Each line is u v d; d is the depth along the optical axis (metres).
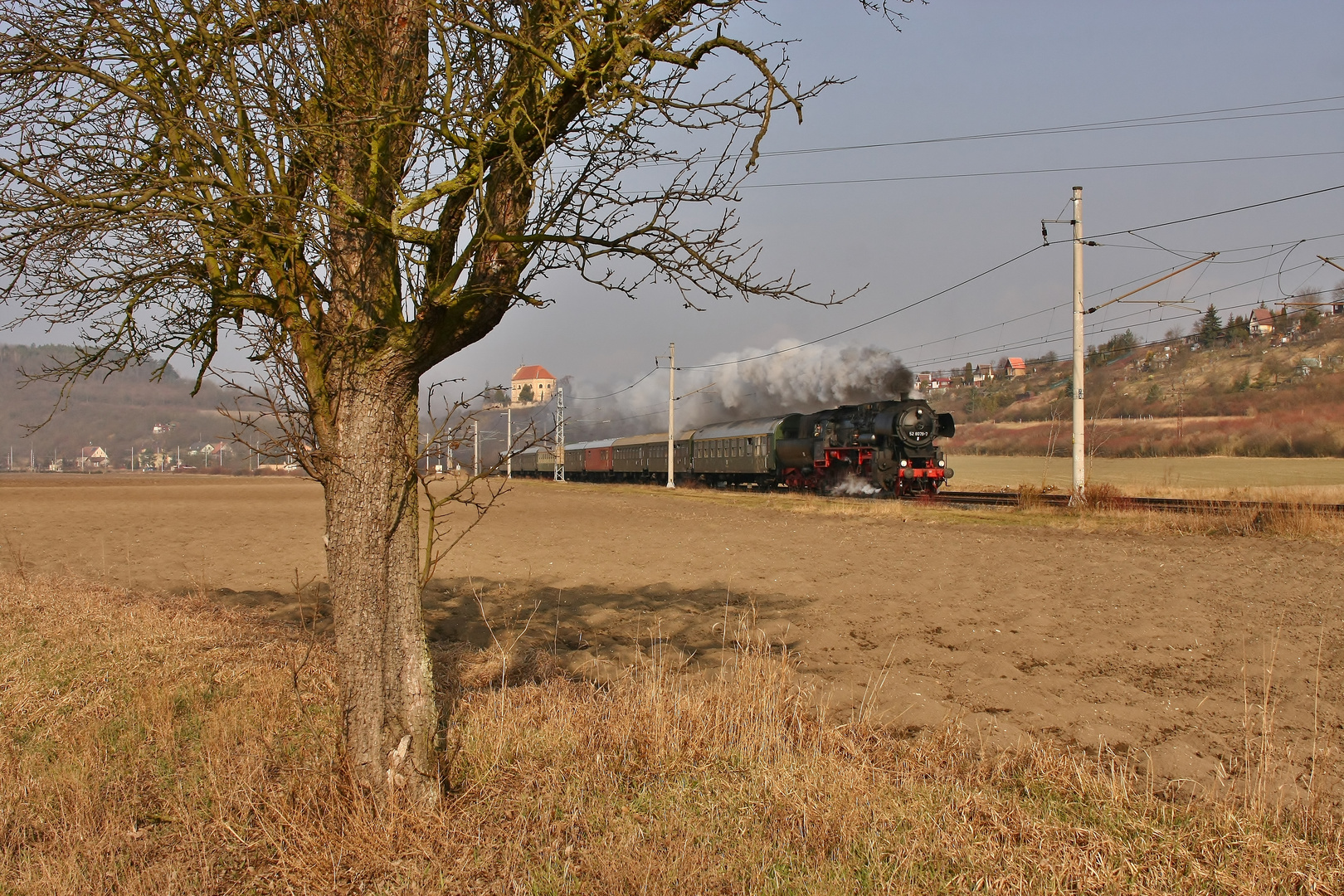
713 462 48.94
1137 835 4.61
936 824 4.70
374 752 4.74
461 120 4.53
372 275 4.66
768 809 4.88
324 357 4.75
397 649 4.82
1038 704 7.11
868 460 33.75
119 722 6.35
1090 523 22.02
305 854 4.30
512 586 14.37
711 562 17.12
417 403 5.00
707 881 4.12
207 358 5.51
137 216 4.21
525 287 4.79
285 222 4.53
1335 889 4.06
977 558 16.64
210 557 18.89
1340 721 6.62
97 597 11.59
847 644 9.66
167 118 4.33
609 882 4.06
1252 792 5.19
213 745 5.70
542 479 79.25
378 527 4.76
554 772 5.34
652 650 9.16
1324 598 11.48
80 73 4.27
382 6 4.59
